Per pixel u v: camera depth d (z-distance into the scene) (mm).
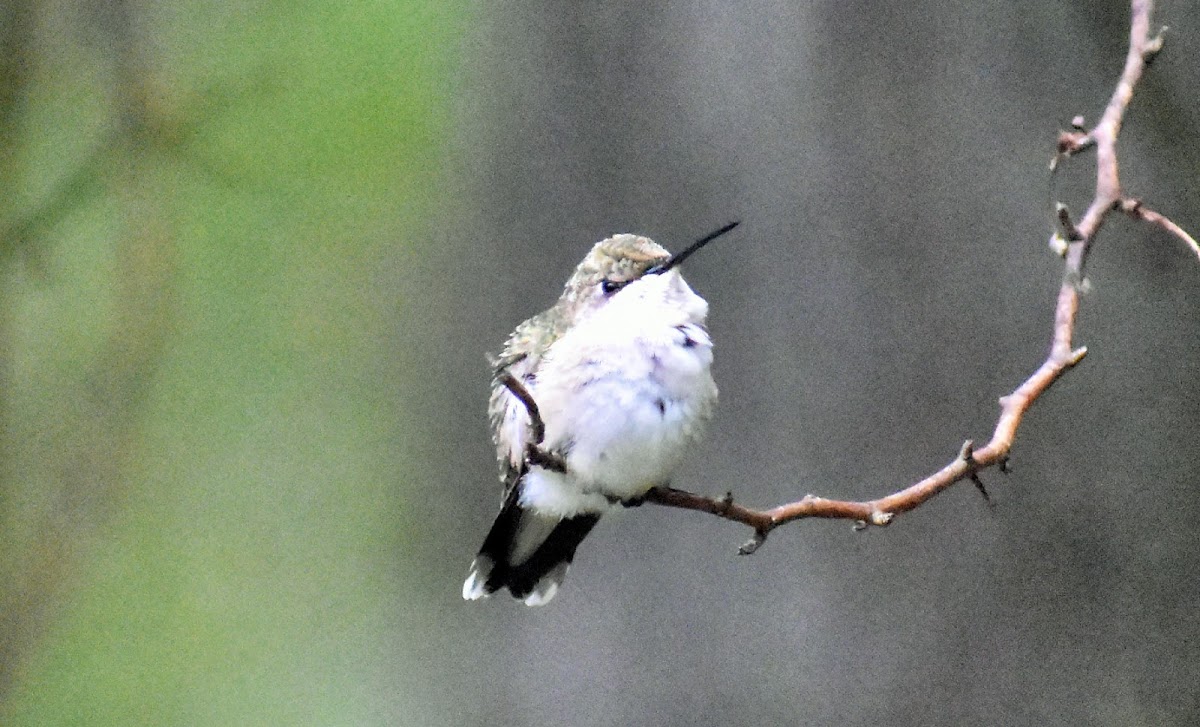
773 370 8719
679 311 7742
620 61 9273
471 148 9945
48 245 9867
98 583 14625
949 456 8406
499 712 9570
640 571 9148
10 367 10641
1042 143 8383
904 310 8500
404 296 11172
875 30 8594
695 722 8922
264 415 14539
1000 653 8398
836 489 8570
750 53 8859
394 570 10398
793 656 8734
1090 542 8344
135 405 10578
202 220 12734
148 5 10297
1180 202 8281
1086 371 8383
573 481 7656
